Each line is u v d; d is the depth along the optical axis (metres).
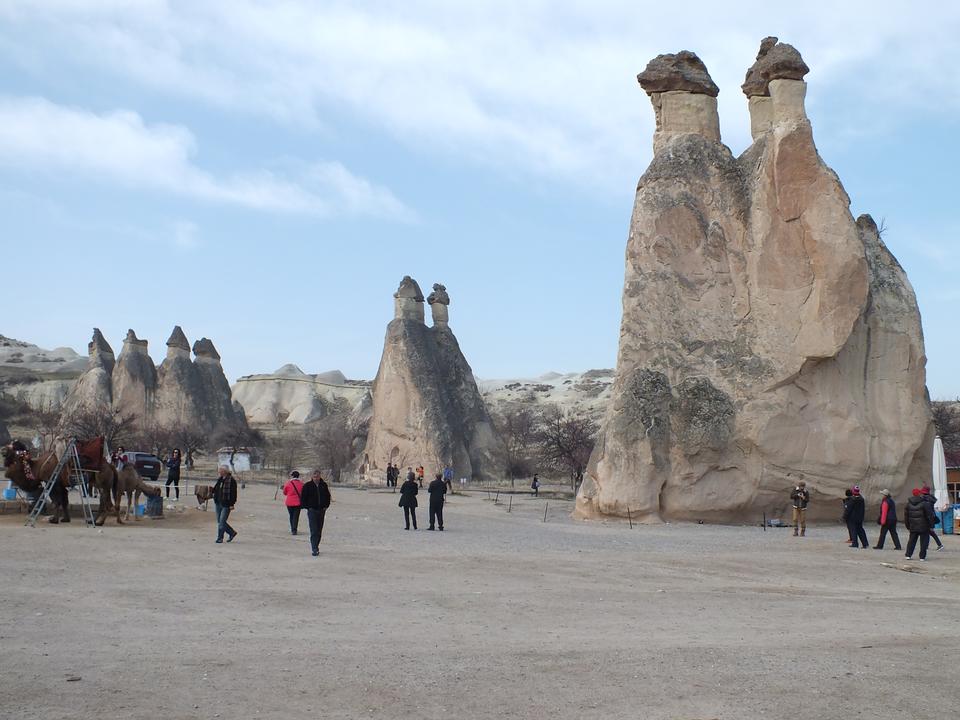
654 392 33.72
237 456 68.81
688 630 11.89
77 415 77.69
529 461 78.00
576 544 23.28
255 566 16.55
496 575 16.61
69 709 7.52
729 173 36.62
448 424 66.06
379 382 68.50
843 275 33.53
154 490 26.14
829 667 9.62
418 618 12.24
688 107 38.09
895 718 7.88
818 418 34.28
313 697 8.12
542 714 7.79
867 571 19.06
